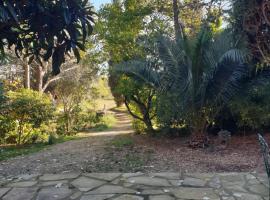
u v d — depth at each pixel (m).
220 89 7.74
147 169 6.25
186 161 6.80
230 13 9.56
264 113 8.76
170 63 8.17
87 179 5.63
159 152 7.75
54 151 8.70
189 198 4.62
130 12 11.08
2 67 18.80
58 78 20.34
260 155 7.05
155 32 10.32
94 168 6.40
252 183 5.23
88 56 13.30
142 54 10.05
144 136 10.50
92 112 20.72
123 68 8.70
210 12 10.91
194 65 7.71
